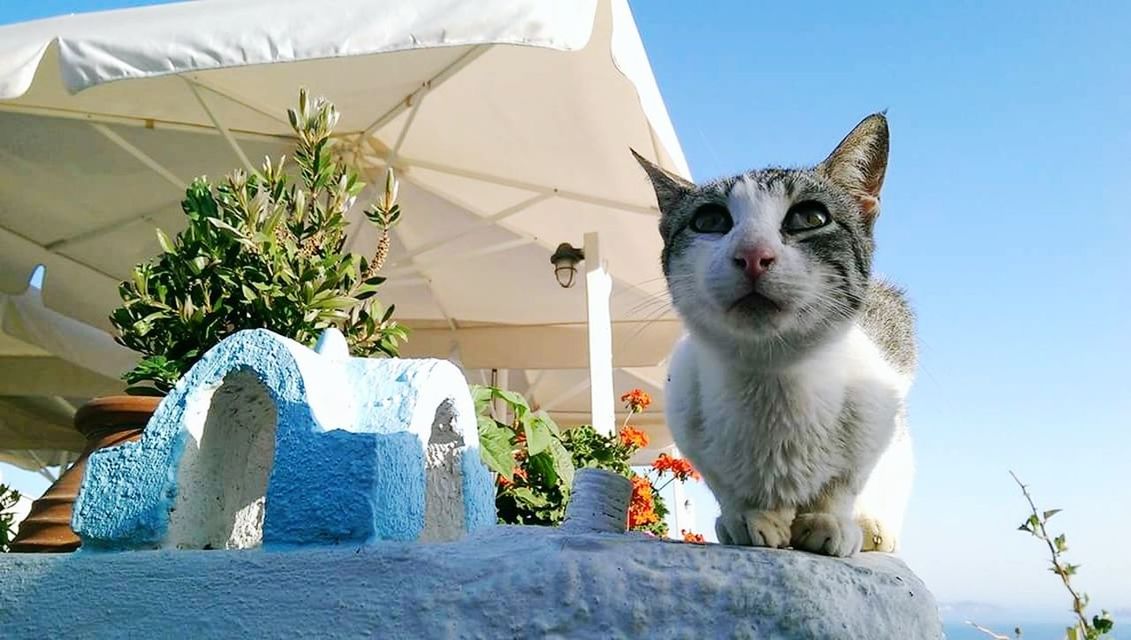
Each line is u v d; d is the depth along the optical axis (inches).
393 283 59.7
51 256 53.2
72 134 42.6
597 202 48.8
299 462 15.4
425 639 14.0
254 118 43.1
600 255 50.3
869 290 21.3
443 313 66.3
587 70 39.1
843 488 17.3
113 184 46.9
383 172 48.4
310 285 22.0
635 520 38.4
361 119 44.6
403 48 30.4
